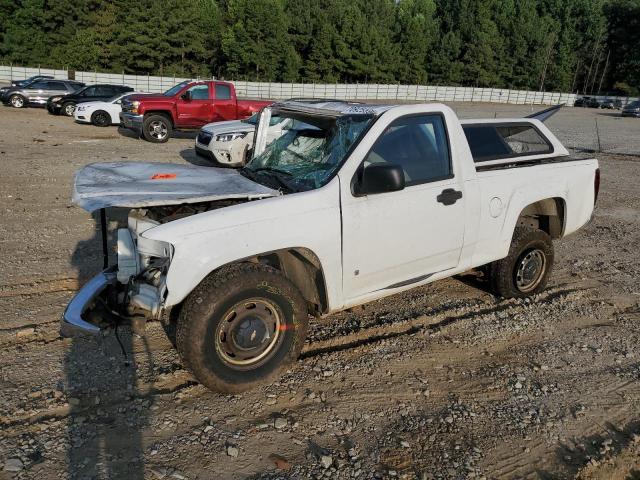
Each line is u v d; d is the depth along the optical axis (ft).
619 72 284.41
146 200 11.68
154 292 12.12
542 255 18.30
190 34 190.29
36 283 18.07
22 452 10.34
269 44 202.59
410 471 10.44
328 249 12.78
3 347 14.07
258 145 16.19
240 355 12.25
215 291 11.54
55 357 13.73
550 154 18.42
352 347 14.96
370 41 222.69
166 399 12.24
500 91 224.94
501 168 16.51
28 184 32.63
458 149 15.05
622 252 24.53
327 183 12.82
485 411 12.39
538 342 15.67
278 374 12.83
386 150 13.74
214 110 56.70
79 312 12.78
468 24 252.21
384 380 13.46
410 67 242.99
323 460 10.53
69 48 177.47
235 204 13.26
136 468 10.11
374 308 17.44
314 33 221.87
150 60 188.14
